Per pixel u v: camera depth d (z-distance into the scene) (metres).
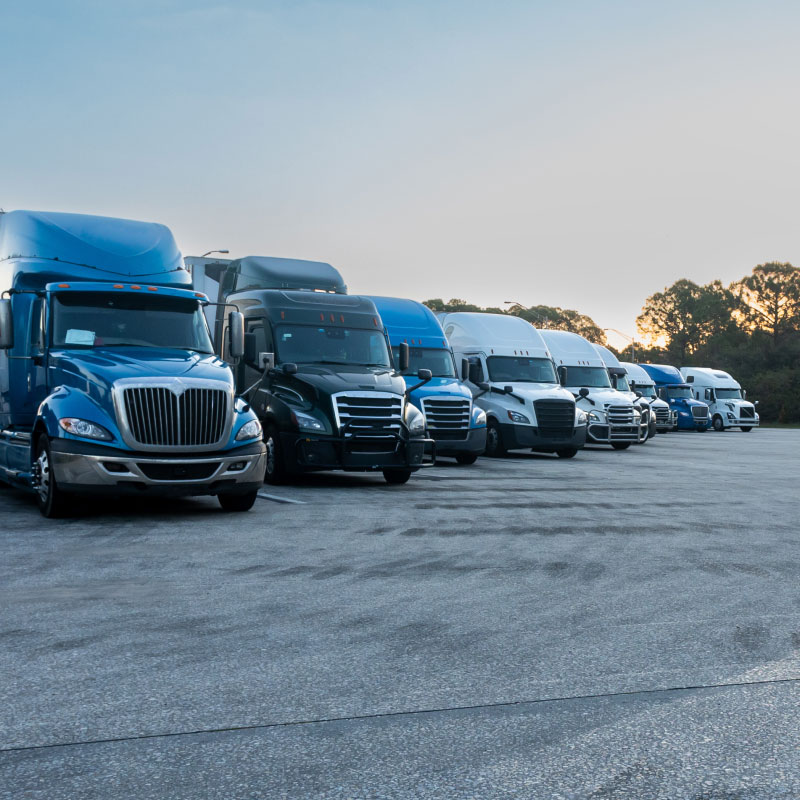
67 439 10.82
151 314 12.62
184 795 3.62
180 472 10.98
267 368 16.03
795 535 10.65
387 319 21.72
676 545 9.77
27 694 4.79
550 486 16.28
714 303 132.38
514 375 25.41
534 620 6.43
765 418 93.19
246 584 7.50
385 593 7.24
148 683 4.98
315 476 17.75
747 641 5.95
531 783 3.75
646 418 30.75
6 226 13.29
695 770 3.89
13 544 9.30
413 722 4.44
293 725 4.38
